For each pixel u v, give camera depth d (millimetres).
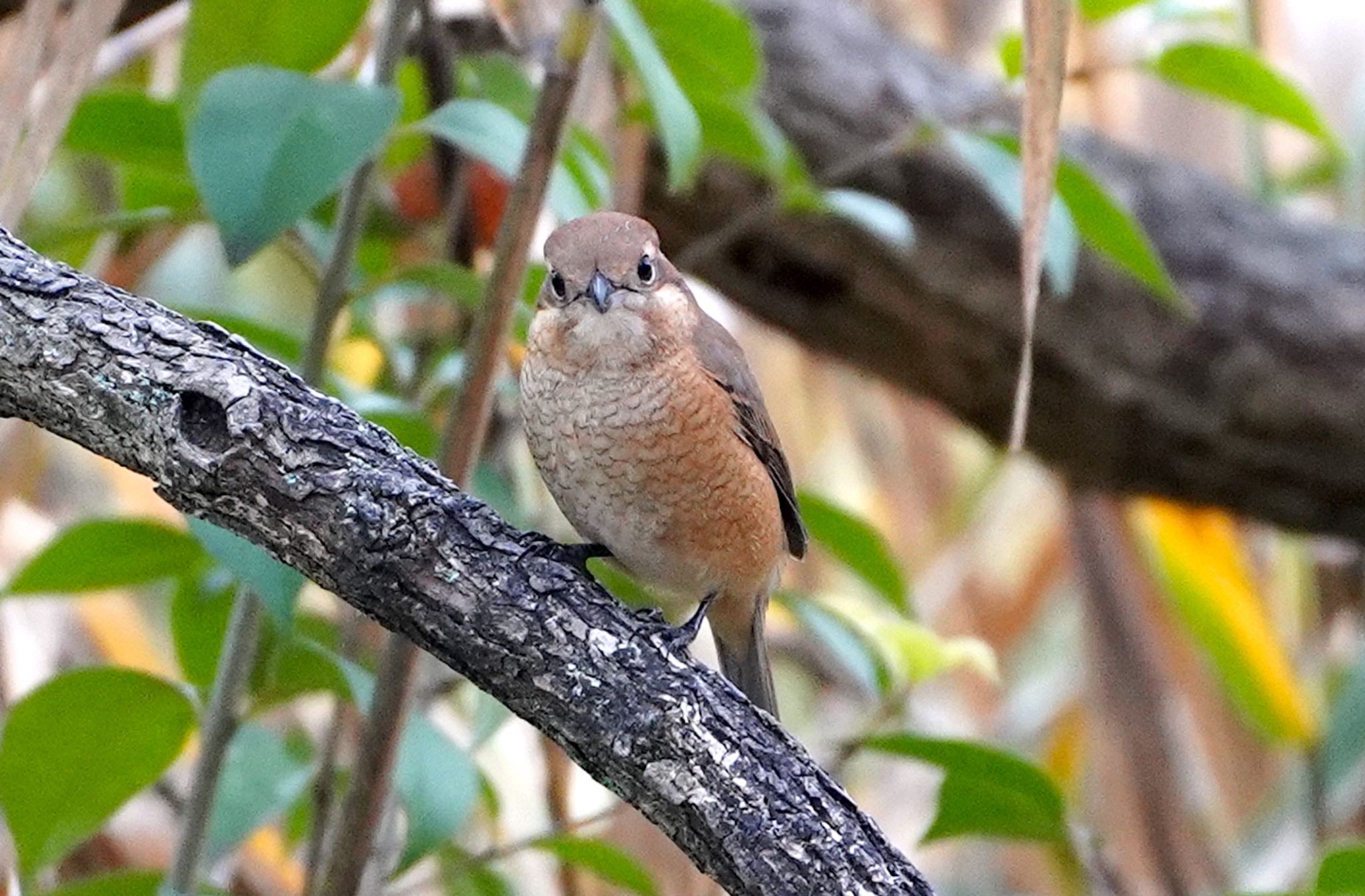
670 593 8398
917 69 11906
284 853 9570
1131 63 9070
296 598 6535
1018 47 8883
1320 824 11484
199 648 8117
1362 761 11836
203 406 5609
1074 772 12852
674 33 8180
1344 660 13297
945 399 12406
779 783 5684
